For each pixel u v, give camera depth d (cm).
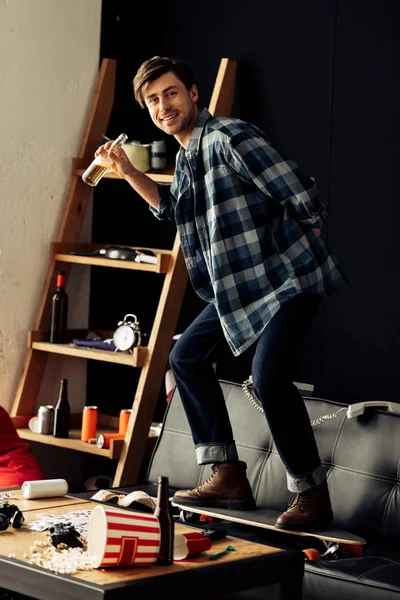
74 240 489
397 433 339
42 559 240
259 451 371
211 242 321
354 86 423
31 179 475
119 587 223
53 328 475
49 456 498
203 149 323
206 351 347
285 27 448
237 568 250
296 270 316
